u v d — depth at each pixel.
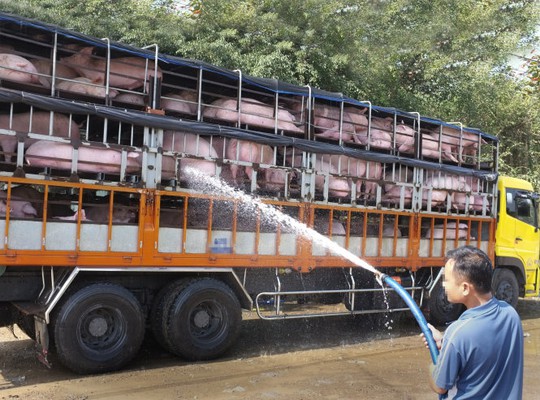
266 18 13.29
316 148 7.61
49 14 11.61
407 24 17.02
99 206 5.98
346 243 8.02
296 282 7.77
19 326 6.62
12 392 5.33
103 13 12.84
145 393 5.39
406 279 9.08
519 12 18.56
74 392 5.36
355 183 8.10
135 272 6.39
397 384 5.98
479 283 2.60
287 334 8.45
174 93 7.19
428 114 16.33
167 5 14.22
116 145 6.05
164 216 6.45
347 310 8.22
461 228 9.65
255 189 7.06
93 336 5.96
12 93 5.41
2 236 5.40
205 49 12.23
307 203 7.54
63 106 5.71
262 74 12.10
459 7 17.56
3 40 6.09
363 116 8.44
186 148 6.56
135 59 6.57
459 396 2.51
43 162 5.62
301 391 5.59
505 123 18.62
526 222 10.63
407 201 8.83
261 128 7.36
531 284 10.79
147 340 7.52
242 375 6.14
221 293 6.75
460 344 2.50
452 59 17.14
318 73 13.57
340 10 14.79
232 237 6.90
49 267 5.91
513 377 2.50
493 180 10.09
